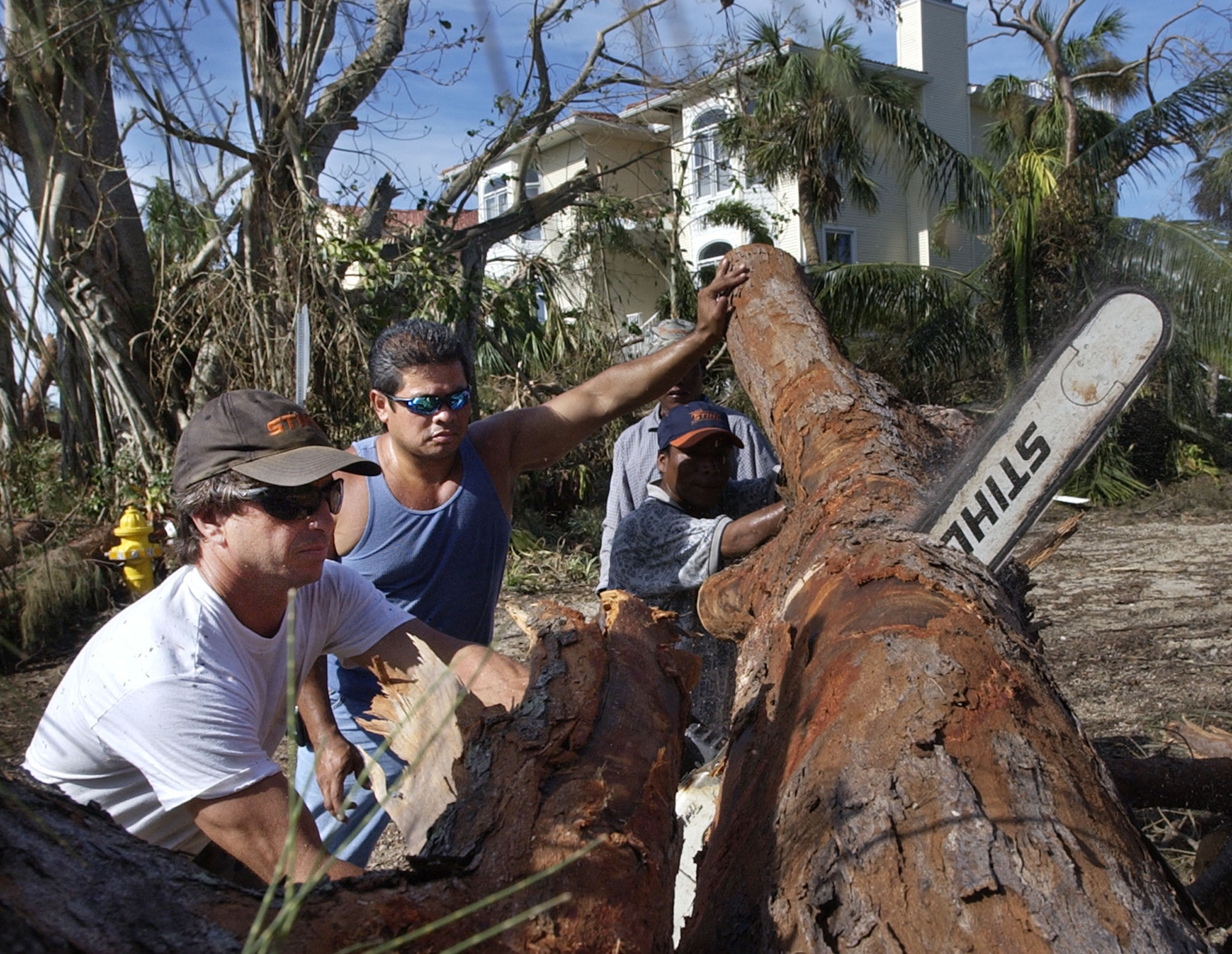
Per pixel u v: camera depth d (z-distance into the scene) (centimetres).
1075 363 201
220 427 186
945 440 272
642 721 144
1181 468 1288
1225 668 523
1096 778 134
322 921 101
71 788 179
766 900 125
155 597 185
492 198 1268
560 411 312
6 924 87
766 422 309
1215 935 233
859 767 129
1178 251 1202
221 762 173
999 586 177
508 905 108
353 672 268
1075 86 1645
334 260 816
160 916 94
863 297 1406
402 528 275
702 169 1351
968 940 106
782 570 233
